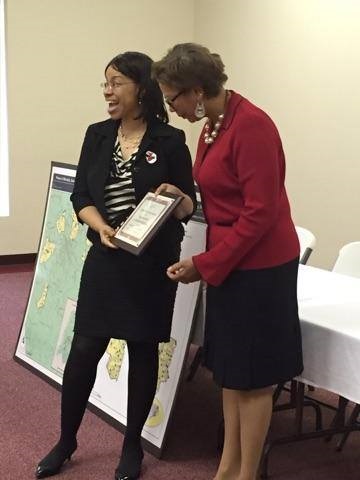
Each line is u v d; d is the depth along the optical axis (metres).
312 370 1.94
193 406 2.80
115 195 2.04
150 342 2.09
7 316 4.00
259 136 1.66
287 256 1.78
